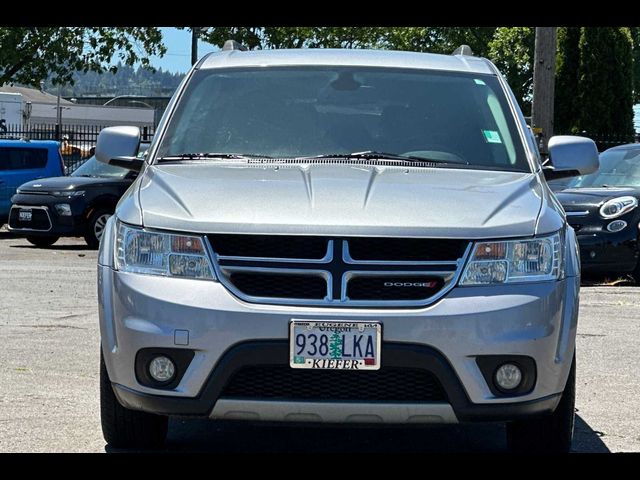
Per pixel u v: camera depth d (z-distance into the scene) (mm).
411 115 6188
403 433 5988
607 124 32781
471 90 6410
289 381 4777
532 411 4902
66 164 30781
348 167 5660
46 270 14695
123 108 66438
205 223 4891
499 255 4883
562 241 5098
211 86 6441
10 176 22312
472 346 4746
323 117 6160
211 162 5852
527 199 5266
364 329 4699
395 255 4824
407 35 57344
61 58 32375
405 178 5461
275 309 4734
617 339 9242
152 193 5289
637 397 7008
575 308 5109
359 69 6531
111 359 5027
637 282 13641
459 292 4809
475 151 5988
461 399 4773
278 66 6570
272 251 4828
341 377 4754
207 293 4809
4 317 10039
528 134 6164
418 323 4703
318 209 4938
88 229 19234
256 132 6078
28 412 6262
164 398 4840
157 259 4945
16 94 40406
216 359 4754
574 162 6051
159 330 4816
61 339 8797
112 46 32750
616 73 32844
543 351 4867
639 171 14414
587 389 7238
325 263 4785
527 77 53188
